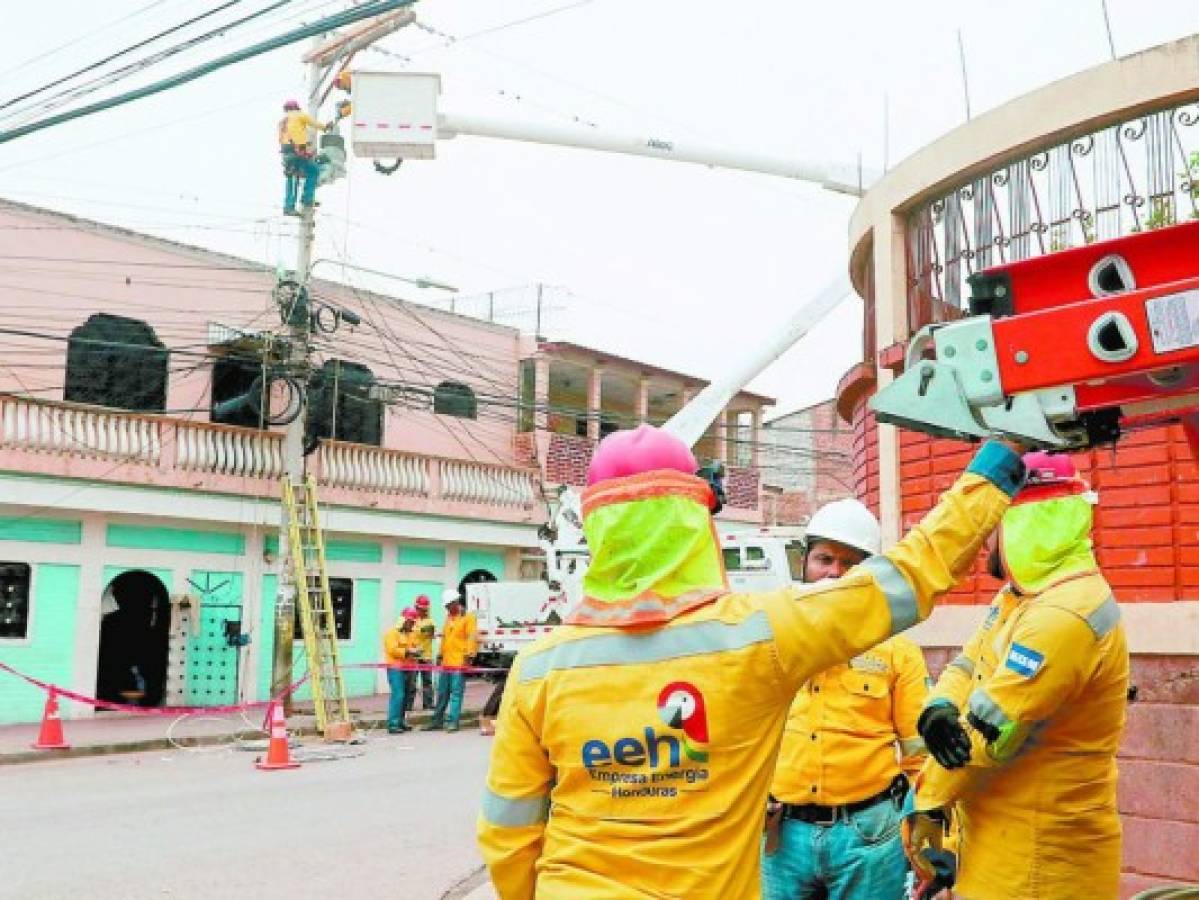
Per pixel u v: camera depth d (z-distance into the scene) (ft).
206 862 24.95
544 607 66.18
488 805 7.80
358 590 70.79
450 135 45.42
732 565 57.16
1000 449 7.53
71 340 54.85
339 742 49.11
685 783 7.09
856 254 22.40
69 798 33.58
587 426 87.51
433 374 77.71
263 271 67.77
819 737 12.30
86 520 58.44
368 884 23.09
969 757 9.59
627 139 45.83
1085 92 15.89
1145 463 15.51
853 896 12.12
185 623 62.18
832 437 116.57
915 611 7.33
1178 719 14.64
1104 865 10.07
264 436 65.00
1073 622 9.63
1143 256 6.95
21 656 55.72
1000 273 7.39
